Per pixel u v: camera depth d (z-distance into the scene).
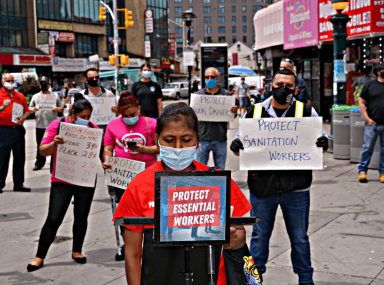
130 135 4.46
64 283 4.11
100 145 4.52
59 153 4.43
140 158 4.50
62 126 4.40
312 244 4.76
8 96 7.67
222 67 17.33
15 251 4.98
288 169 3.41
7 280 4.20
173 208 1.79
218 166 6.54
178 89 47.59
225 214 1.81
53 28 47.41
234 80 36.19
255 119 3.44
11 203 7.07
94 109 7.52
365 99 7.26
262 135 3.43
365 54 13.44
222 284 2.01
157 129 2.01
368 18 11.93
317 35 14.58
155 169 2.06
